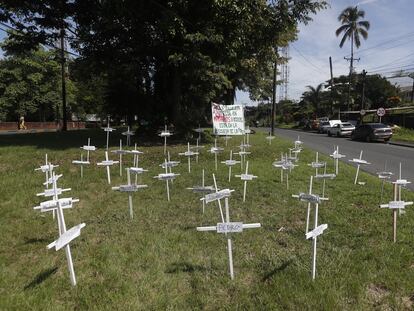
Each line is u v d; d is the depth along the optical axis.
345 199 8.00
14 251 5.30
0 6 17.88
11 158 12.07
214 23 16.44
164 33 16.55
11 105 50.41
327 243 5.43
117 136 20.42
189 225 6.18
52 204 4.84
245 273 4.56
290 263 4.77
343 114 61.72
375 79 63.16
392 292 4.14
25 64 49.75
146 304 3.93
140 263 4.80
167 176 7.46
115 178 9.71
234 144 19.14
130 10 15.65
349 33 53.91
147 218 6.53
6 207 7.16
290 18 18.30
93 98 57.19
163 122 20.17
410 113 44.66
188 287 4.27
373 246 5.30
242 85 35.69
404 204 5.47
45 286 4.30
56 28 19.20
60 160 12.05
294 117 86.50
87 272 4.62
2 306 3.89
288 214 6.81
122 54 18.20
